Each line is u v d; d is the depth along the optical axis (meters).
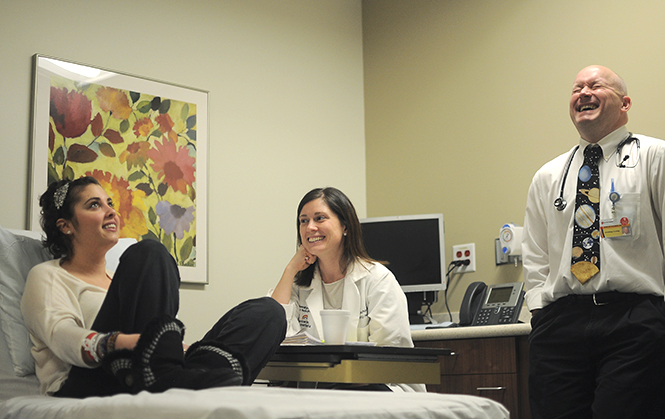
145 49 3.40
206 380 1.28
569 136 3.26
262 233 3.68
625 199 2.17
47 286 1.65
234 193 3.61
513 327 2.70
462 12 3.85
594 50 3.21
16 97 2.97
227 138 3.63
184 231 3.36
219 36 3.70
